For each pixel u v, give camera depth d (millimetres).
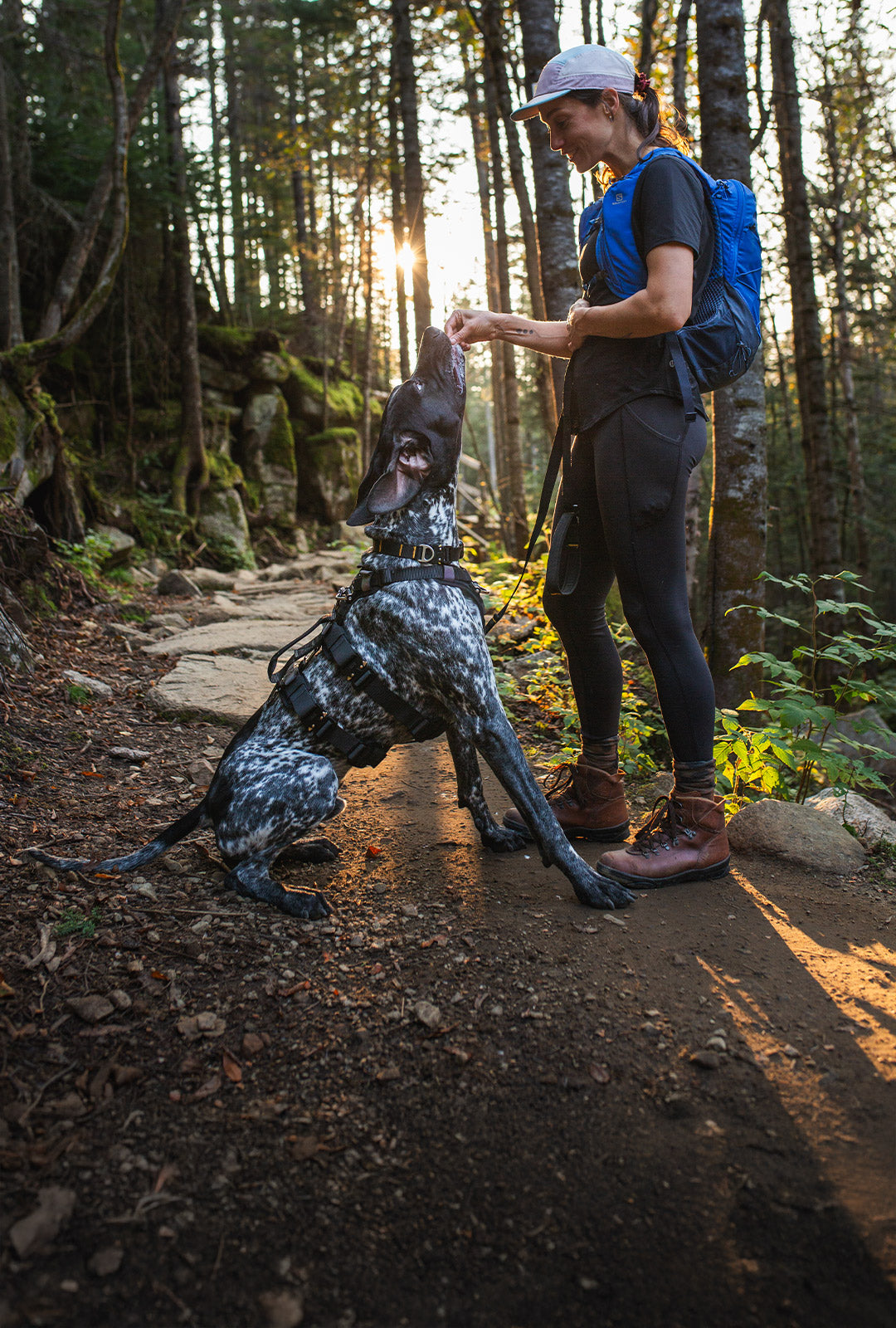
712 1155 1532
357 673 2527
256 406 14266
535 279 9359
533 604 6000
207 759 3865
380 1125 1623
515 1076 1744
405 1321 1243
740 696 4305
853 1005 1939
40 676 4512
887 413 18422
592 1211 1425
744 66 4383
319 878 2693
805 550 18141
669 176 2256
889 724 6633
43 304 11742
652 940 2232
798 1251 1338
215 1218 1414
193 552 11703
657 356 2371
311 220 21125
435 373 2477
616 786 2934
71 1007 1945
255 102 20594
